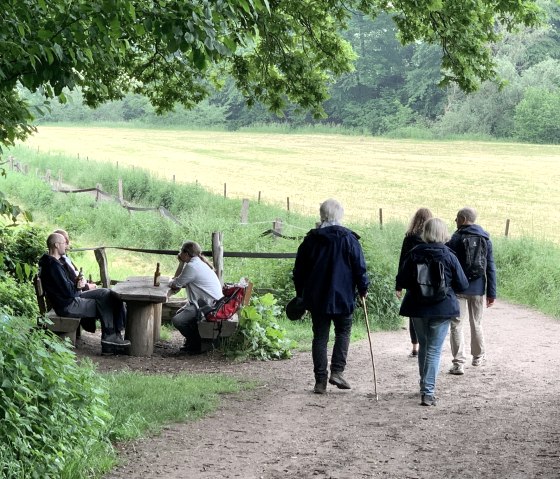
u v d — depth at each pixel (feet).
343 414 27.09
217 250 49.62
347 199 167.43
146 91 59.67
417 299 28.32
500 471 20.53
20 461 17.80
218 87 60.08
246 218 96.58
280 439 23.79
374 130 436.35
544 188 194.49
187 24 23.81
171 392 29.30
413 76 438.40
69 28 25.54
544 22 51.47
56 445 19.06
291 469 20.81
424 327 28.81
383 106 444.55
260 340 38.96
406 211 148.77
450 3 50.16
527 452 22.21
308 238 29.99
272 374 34.86
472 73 51.57
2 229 50.01
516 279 66.08
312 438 23.93
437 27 51.19
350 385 31.63
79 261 73.77
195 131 431.43
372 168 243.60
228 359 38.14
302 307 30.45
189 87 58.85
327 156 288.10
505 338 45.14
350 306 29.81
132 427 23.65
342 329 30.60
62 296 37.78
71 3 26.50
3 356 18.70
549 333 47.29
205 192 125.90
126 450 22.15
